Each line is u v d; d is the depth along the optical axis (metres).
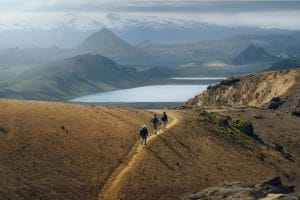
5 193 55.81
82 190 63.16
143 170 71.06
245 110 153.12
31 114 77.00
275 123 140.12
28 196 57.38
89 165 68.88
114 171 69.88
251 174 85.88
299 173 100.31
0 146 64.56
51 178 62.62
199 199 60.78
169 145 82.38
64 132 74.88
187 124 97.25
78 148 71.88
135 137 82.12
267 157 100.38
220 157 87.50
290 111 172.12
